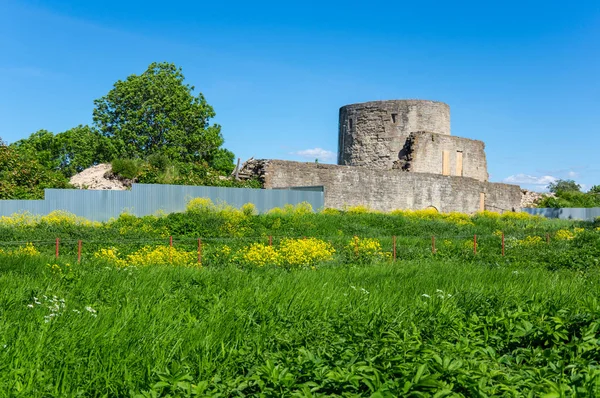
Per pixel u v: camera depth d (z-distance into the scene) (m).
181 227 22.27
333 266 13.96
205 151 47.75
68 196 23.81
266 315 7.16
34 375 4.94
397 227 26.66
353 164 45.75
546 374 4.92
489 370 4.83
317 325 6.58
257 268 13.34
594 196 62.69
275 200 29.42
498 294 8.56
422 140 42.25
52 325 6.32
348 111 46.34
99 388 4.89
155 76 47.75
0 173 30.12
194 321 6.79
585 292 8.78
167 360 5.43
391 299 8.36
